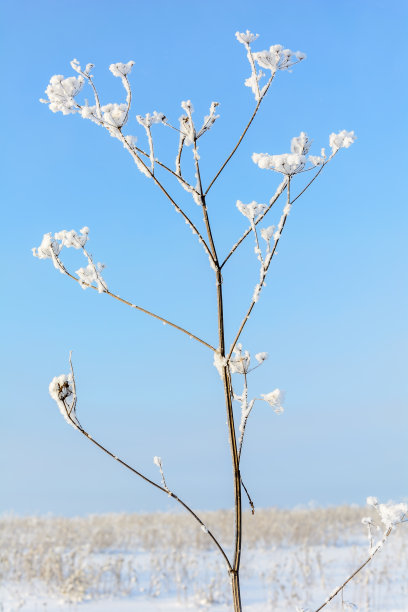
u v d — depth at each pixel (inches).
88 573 321.7
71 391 81.2
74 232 89.9
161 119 87.4
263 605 274.2
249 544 424.2
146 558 396.5
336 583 307.6
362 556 374.3
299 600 275.6
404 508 81.5
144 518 577.3
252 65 87.4
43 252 88.7
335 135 84.3
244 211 82.8
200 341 82.3
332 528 486.9
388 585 284.5
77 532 462.9
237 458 77.6
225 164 85.4
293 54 87.7
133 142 87.5
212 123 86.9
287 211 81.0
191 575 339.6
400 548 371.9
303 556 391.5
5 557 329.1
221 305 81.7
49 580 311.4
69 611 269.3
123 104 88.5
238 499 76.8
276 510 593.0
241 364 83.2
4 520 549.3
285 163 80.5
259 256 81.3
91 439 80.3
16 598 291.4
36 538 428.8
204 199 84.7
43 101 89.6
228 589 310.7
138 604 286.7
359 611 250.1
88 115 87.6
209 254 83.1
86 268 88.5
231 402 78.7
